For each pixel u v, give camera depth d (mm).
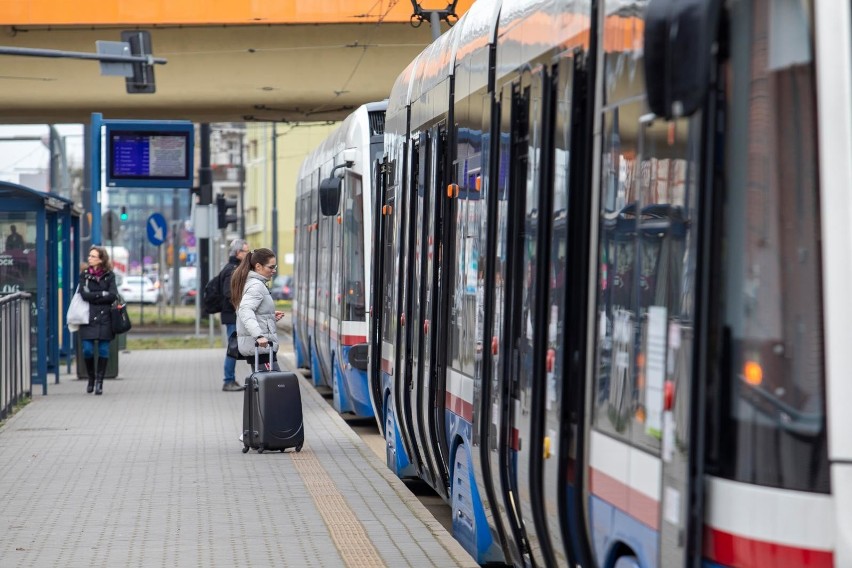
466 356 15016
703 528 7758
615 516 9312
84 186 78375
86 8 52438
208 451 26000
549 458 11000
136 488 21484
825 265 7277
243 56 55469
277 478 22422
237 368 48062
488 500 13695
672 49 7180
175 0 52500
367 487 21391
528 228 12070
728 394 7621
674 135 8383
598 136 10016
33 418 31859
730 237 7688
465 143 15625
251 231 190125
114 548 16703
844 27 7309
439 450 17312
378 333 23562
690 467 7828
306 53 55219
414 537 17219
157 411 33500
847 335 7199
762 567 7332
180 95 56656
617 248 9477
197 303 63844
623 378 9227
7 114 61688
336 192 30078
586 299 10203
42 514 19188
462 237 15578
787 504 7277
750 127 7578
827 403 7227
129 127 42625
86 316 37531
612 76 9742
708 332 7828
